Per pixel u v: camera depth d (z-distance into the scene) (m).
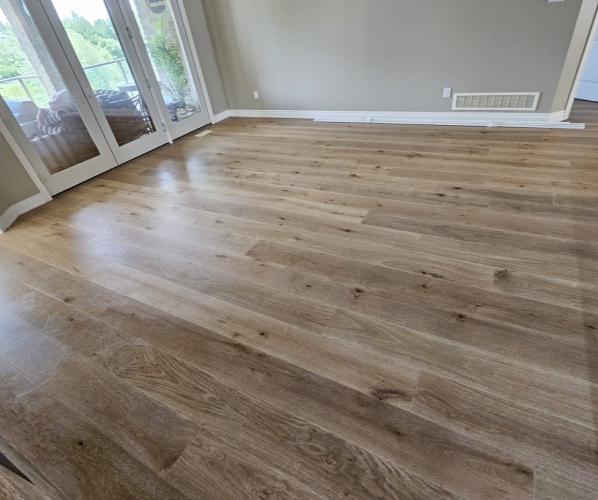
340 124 4.33
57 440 1.26
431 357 1.39
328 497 1.03
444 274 1.80
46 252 2.40
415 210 2.36
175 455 1.18
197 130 4.77
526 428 1.13
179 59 4.36
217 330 1.64
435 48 3.54
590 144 2.99
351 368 1.39
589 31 3.00
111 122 3.68
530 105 3.46
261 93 4.80
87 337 1.68
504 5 3.09
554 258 1.82
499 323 1.50
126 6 3.60
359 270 1.90
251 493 1.06
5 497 1.08
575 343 1.38
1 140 2.79
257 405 1.30
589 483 0.99
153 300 1.86
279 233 2.31
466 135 3.49
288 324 1.62
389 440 1.15
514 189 2.46
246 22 4.27
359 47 3.87
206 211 2.68
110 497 1.09
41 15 2.92
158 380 1.44
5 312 1.89
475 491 1.00
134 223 2.64
